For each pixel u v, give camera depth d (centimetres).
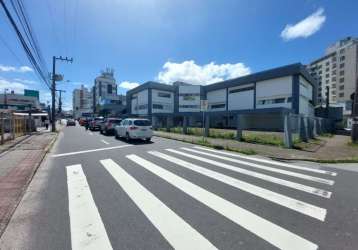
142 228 416
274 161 1090
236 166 948
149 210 495
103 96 10475
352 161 1116
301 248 353
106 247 356
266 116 4284
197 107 5862
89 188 647
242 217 462
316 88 5706
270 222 440
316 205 529
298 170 900
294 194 604
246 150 1381
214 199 561
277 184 694
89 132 3134
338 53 10075
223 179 742
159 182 704
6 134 2297
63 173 822
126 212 485
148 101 6016
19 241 376
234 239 378
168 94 6325
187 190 628
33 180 733
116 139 2088
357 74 1856
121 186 664
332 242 371
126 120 2022
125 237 385
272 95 4244
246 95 4753
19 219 455
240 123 1922
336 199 569
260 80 4428
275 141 1741
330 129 3881
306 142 1891
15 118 2258
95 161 1035
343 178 784
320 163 1094
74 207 513
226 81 5178
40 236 391
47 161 1043
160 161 1038
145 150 1384
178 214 475
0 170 840
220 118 5281
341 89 9894
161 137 2338
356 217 466
